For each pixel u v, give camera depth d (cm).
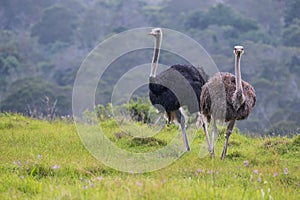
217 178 2966
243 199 2492
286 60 11506
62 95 10012
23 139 3994
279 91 10419
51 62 13738
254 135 4550
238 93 3547
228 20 13938
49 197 2539
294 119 9319
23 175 3020
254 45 12094
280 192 2692
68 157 3466
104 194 2473
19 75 12850
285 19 14575
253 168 3206
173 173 3100
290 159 3584
